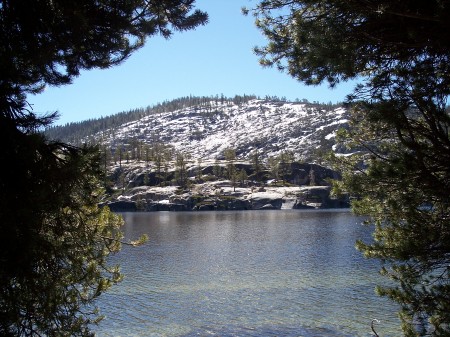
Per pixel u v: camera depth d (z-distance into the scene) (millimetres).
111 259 41875
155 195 166250
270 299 25500
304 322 20984
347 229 71438
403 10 6176
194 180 185500
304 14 8258
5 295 5738
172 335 19219
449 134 6855
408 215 7328
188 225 87500
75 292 7316
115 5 7766
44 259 6191
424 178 6750
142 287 29062
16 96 6406
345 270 33844
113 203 157500
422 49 7012
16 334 5977
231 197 161000
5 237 5371
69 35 7316
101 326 20375
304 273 33188
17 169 5926
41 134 6168
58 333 6613
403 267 7699
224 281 31016
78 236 7121
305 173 183375
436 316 7414
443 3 5551
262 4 8625
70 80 8383
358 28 7117
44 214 6109
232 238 61719
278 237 61531
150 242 57594
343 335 19000
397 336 18516
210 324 20906
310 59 7312
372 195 7766
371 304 23672
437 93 6605
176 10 8828
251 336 19094
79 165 6172
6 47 6594
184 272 34719
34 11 6816
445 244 6840
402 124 6863
